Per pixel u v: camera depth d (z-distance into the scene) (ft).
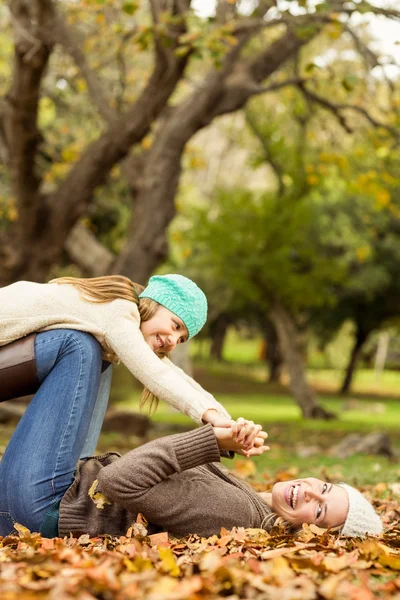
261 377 151.02
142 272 43.83
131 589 9.44
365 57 37.17
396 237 103.65
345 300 113.80
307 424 67.97
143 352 13.57
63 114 54.80
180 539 13.46
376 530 13.91
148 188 43.88
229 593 9.96
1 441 38.09
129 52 49.98
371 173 52.29
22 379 13.69
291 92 59.82
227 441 13.23
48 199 41.27
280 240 75.51
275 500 14.10
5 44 49.16
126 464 13.16
